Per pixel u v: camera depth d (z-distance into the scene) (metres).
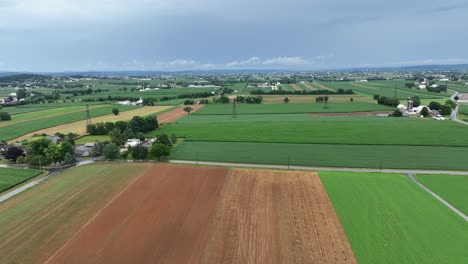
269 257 33.56
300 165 66.75
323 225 40.16
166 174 59.91
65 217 43.31
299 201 47.31
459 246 35.50
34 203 48.19
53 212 44.94
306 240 36.75
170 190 52.09
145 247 35.56
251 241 36.56
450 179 56.59
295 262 32.75
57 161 68.88
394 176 57.81
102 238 37.59
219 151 78.69
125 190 52.50
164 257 33.66
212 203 46.81
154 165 65.88
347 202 46.81
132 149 73.00
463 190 51.50
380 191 50.69
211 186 53.62
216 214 43.22
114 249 35.25
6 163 72.81
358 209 44.56
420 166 64.75
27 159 70.19
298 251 34.62
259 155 74.56
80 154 77.12
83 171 63.50
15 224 41.69
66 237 38.06
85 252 34.81
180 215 43.12
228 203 46.78
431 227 39.62
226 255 33.91
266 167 65.69
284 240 36.75
